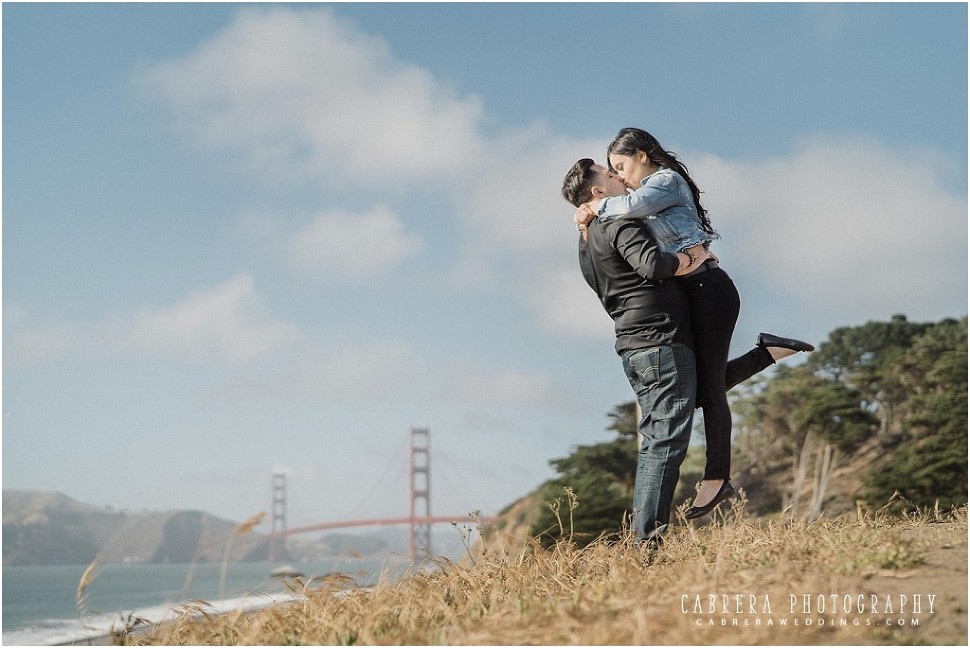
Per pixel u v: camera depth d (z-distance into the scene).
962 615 2.12
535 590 2.86
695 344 3.48
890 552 2.67
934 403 43.59
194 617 2.87
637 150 3.65
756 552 2.99
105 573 153.75
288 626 2.72
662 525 3.36
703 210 3.66
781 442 53.09
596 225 3.51
